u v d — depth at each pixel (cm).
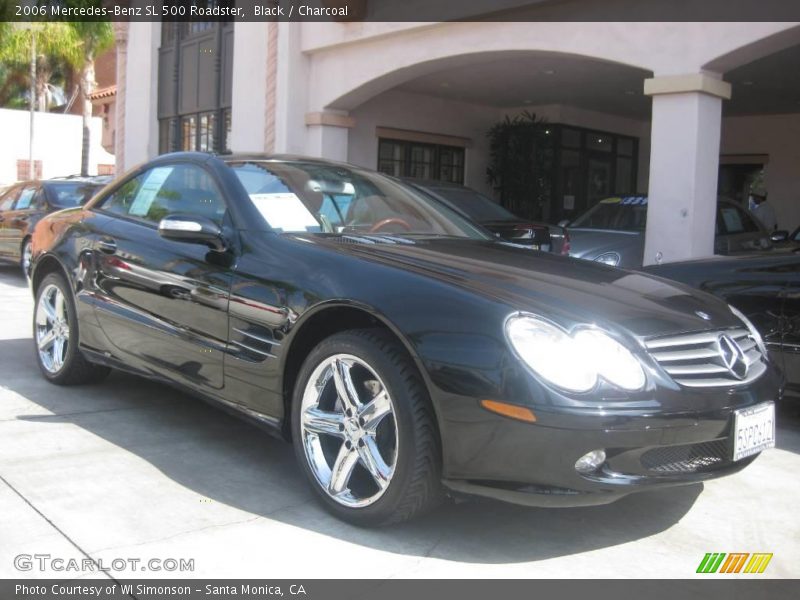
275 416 355
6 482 355
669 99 842
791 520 352
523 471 281
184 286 396
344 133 1258
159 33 1636
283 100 1238
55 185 1119
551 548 315
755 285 484
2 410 461
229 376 373
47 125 3325
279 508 340
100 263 460
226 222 393
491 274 330
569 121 1563
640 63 865
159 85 1647
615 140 1689
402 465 299
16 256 1127
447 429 289
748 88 1264
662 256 851
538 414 274
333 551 303
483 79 1323
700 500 372
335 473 326
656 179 854
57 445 405
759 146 1551
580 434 274
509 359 281
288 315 342
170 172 455
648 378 290
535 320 291
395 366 304
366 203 438
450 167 1593
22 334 696
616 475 286
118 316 441
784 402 515
